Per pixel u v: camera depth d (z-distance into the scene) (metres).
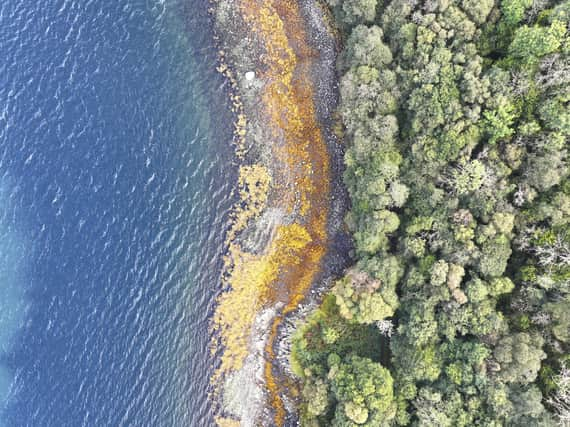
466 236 38.78
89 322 51.19
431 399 39.28
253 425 49.25
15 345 51.16
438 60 39.12
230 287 50.69
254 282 50.28
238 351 50.03
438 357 40.28
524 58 36.50
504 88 36.62
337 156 48.91
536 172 36.22
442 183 40.50
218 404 49.84
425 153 40.25
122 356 50.66
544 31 34.69
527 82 35.88
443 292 39.25
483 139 39.12
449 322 39.44
